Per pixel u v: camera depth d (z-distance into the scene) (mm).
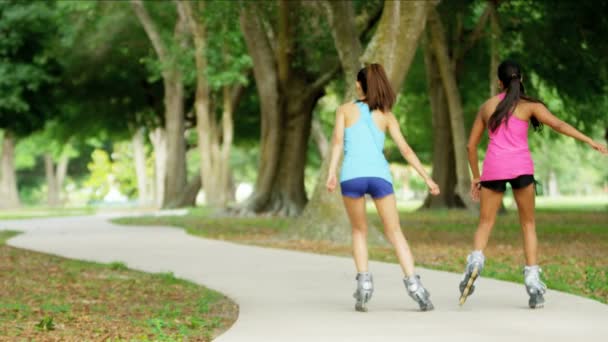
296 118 58469
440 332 11070
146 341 11430
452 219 51250
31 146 130625
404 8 29938
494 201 13438
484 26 58875
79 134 92750
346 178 13250
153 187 135125
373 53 30500
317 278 18719
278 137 58406
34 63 76875
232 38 57625
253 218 55625
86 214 77375
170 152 76625
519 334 10844
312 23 48156
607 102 62469
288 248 29438
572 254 25875
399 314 12812
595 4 49219
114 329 12883
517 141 13391
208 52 60875
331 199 32031
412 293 13102
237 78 61500
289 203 58562
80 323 13578
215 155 71375
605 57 53281
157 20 72625
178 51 63781
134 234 38562
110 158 148625
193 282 18719
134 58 81625
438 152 65562
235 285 17750
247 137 95000
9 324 13391
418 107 80625
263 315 12945
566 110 63469
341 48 32406
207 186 69062
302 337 10906
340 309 13594
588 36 52312
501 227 41688
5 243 33031
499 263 22938
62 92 82875
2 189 112625
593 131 71000
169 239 34188
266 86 57406
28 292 18094
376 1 48469
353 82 32188
